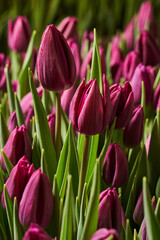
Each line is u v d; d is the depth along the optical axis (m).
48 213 0.63
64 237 0.65
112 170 0.74
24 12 2.96
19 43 1.17
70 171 0.75
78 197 0.71
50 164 0.75
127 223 0.68
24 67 0.96
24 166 0.66
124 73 1.04
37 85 0.99
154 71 1.01
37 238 0.56
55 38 0.68
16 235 0.65
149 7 1.47
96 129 0.67
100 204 0.65
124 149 0.83
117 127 0.74
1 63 1.17
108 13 3.08
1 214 0.70
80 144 0.78
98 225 0.65
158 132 0.77
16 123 0.83
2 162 0.73
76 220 0.71
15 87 1.05
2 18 3.04
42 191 0.62
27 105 0.88
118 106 0.73
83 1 2.97
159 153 0.77
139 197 0.73
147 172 0.78
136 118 0.76
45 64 0.68
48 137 0.74
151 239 0.61
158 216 0.67
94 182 0.62
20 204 0.63
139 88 0.87
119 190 0.78
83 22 2.96
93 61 0.78
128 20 3.06
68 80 0.70
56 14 3.17
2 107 0.92
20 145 0.73
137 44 1.07
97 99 0.65
